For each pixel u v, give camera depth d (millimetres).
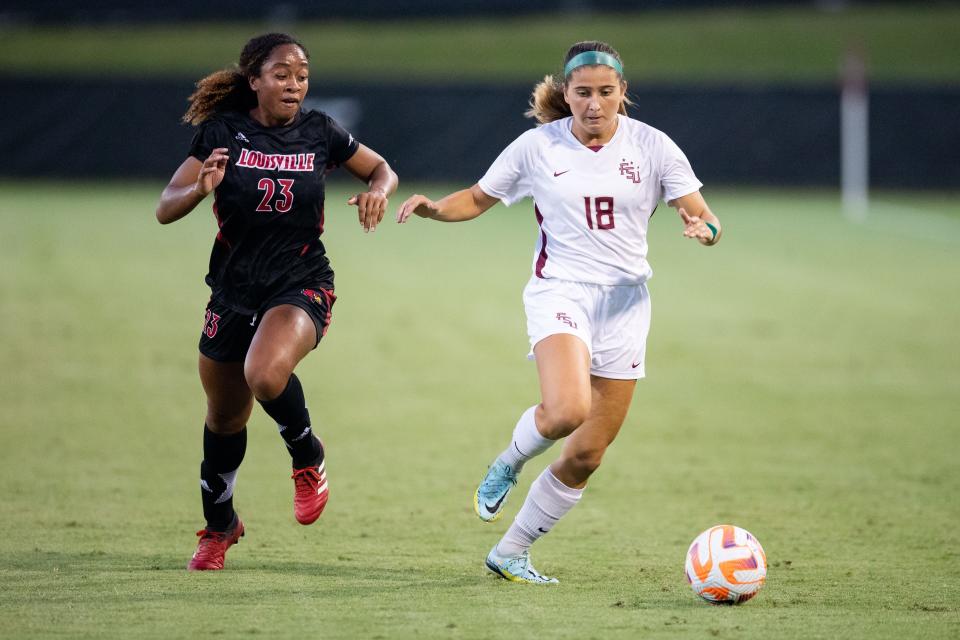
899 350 44562
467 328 48125
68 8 144250
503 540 18875
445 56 139375
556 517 18797
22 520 22766
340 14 146250
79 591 17344
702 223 18406
